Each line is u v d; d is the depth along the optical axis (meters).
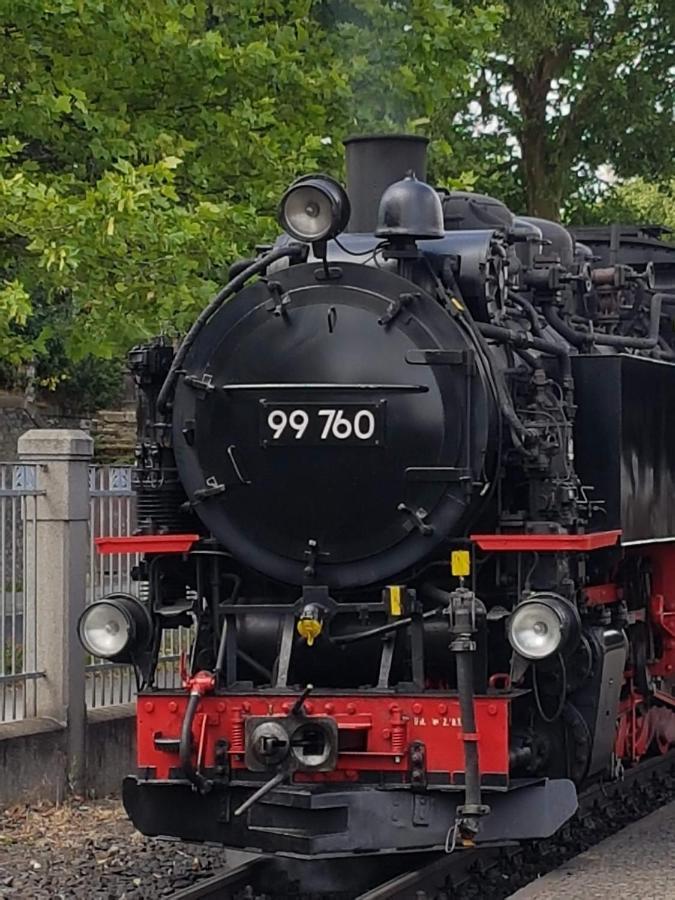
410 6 13.68
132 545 8.02
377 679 7.97
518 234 8.83
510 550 7.53
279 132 13.33
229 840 7.50
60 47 12.54
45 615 10.06
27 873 8.02
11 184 11.05
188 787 7.63
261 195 13.03
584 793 9.07
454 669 7.80
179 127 13.12
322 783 7.51
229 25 13.34
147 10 12.51
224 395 7.96
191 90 13.01
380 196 8.87
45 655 10.04
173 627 8.20
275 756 7.31
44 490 10.08
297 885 7.69
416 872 7.33
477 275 7.91
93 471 10.68
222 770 7.53
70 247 10.95
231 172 13.27
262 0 13.62
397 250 7.83
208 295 11.89
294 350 7.86
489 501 7.80
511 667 7.47
